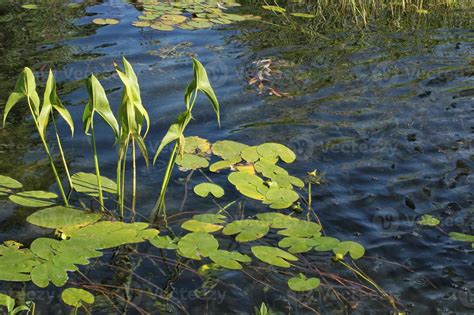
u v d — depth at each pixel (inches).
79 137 179.6
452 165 167.3
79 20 265.7
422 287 126.2
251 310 119.6
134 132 141.9
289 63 230.8
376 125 187.2
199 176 161.8
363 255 134.6
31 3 284.4
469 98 203.0
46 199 149.9
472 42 250.5
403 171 164.9
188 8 284.7
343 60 233.9
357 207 150.8
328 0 298.7
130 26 261.3
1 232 138.1
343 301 122.1
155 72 220.1
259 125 187.6
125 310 118.4
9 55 228.8
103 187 155.0
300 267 131.0
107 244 133.6
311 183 159.5
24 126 184.7
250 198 153.8
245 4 297.0
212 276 127.9
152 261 131.7
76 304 118.2
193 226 141.3
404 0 291.7
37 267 125.9
